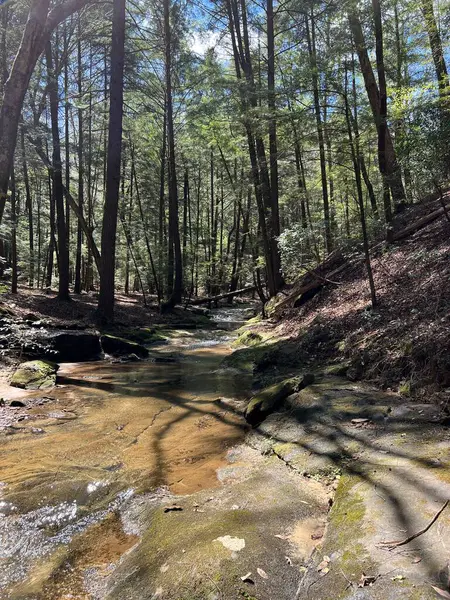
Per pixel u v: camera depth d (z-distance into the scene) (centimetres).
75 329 1212
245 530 265
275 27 1516
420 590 182
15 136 555
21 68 550
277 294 1456
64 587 247
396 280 773
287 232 1009
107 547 285
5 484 367
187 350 1198
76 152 1862
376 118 686
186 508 308
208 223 3180
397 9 1047
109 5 1666
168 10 1808
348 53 687
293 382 563
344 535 241
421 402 429
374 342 588
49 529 307
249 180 1417
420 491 266
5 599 237
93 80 1838
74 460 422
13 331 975
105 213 1361
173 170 1961
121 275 3180
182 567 232
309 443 396
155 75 1983
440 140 573
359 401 460
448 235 793
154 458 428
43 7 558
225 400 636
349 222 1255
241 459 421
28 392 685
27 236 2853
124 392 706
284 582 217
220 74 1723
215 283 2961
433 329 498
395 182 786
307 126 798
